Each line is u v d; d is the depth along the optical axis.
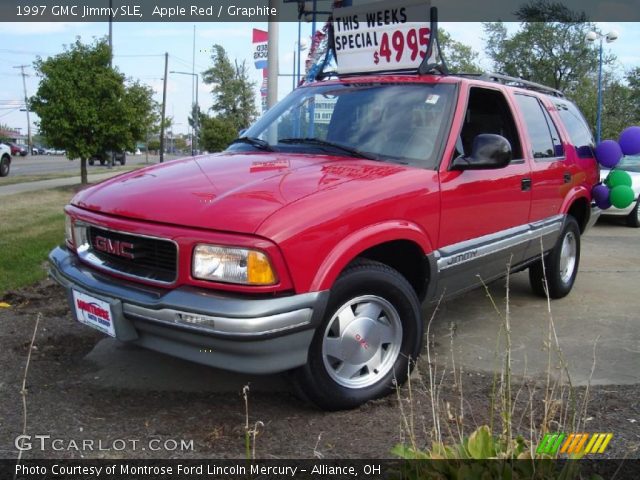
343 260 3.10
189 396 3.56
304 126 4.45
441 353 4.36
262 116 4.92
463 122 4.10
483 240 4.22
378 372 3.48
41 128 16.98
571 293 6.21
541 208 5.03
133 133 17.62
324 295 3.01
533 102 5.28
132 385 3.71
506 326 2.72
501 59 36.88
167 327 2.97
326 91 4.60
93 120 16.61
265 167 3.65
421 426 3.16
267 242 2.86
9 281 5.93
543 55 36.06
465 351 4.41
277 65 9.34
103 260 3.41
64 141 16.92
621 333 4.89
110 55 17.02
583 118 6.49
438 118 4.04
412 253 3.72
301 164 3.71
